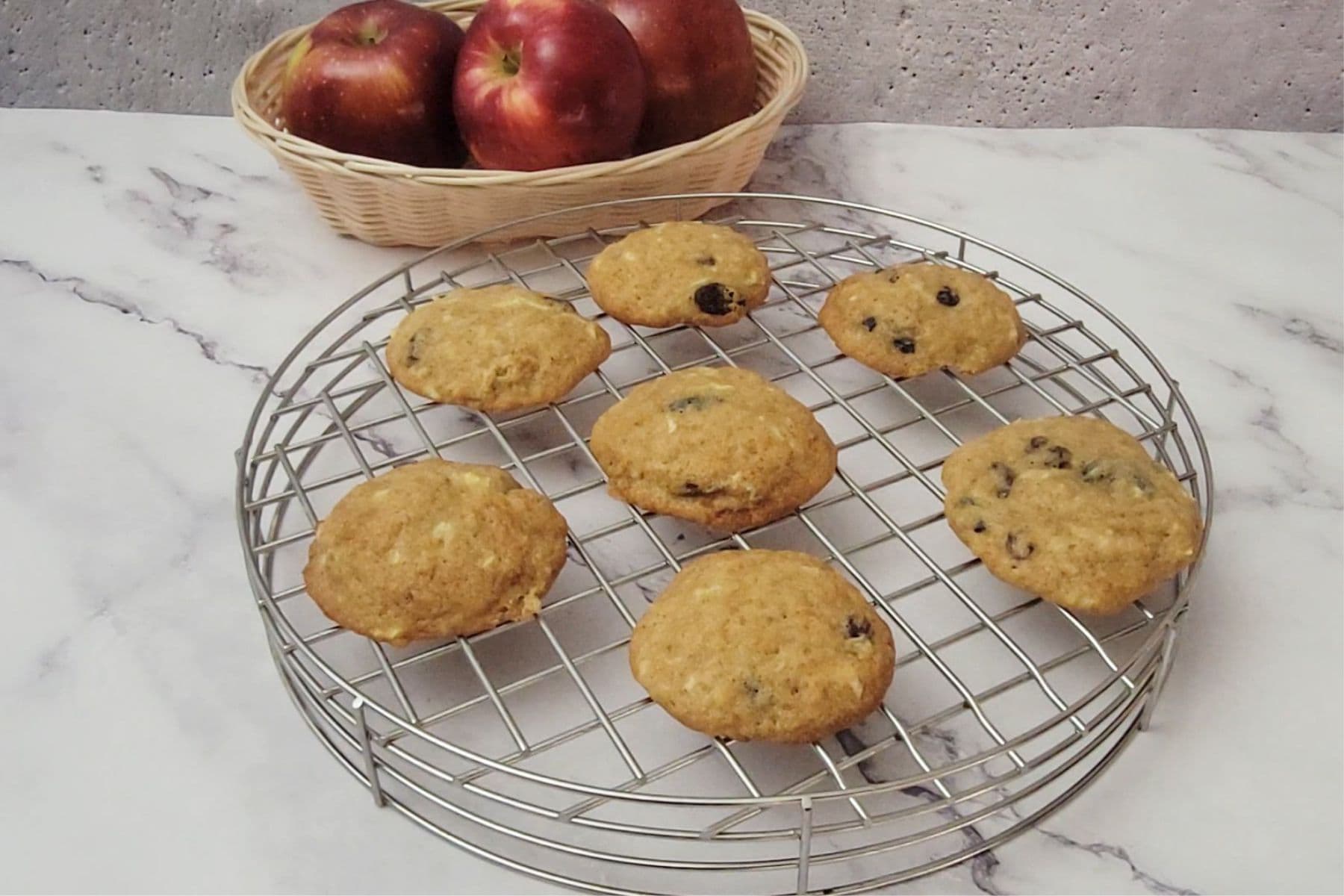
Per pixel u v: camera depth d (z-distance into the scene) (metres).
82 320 0.61
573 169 0.59
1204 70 0.74
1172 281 0.65
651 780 0.42
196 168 0.72
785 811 0.45
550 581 0.48
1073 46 0.73
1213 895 0.42
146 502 0.53
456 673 0.48
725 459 0.50
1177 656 0.48
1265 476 0.55
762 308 0.62
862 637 0.45
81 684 0.47
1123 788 0.45
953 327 0.55
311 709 0.47
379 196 0.61
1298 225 0.68
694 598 0.46
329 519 0.48
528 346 0.54
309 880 0.43
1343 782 0.45
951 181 0.72
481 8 0.70
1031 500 0.48
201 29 0.73
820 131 0.75
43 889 0.42
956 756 0.46
